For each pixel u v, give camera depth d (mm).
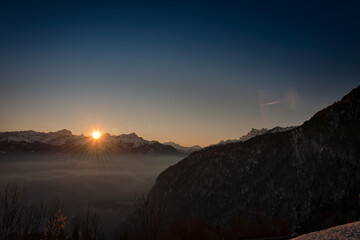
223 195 147875
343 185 86875
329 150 103125
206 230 78750
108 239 114750
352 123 100500
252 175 147000
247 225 86625
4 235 34938
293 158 125812
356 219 69938
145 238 53312
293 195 106688
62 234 41875
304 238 23141
